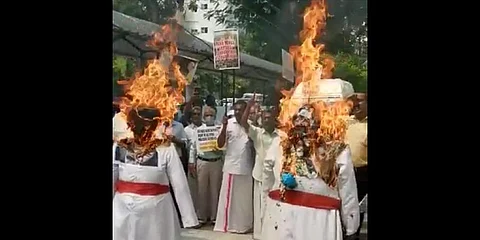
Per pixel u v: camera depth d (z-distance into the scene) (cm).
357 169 313
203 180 406
